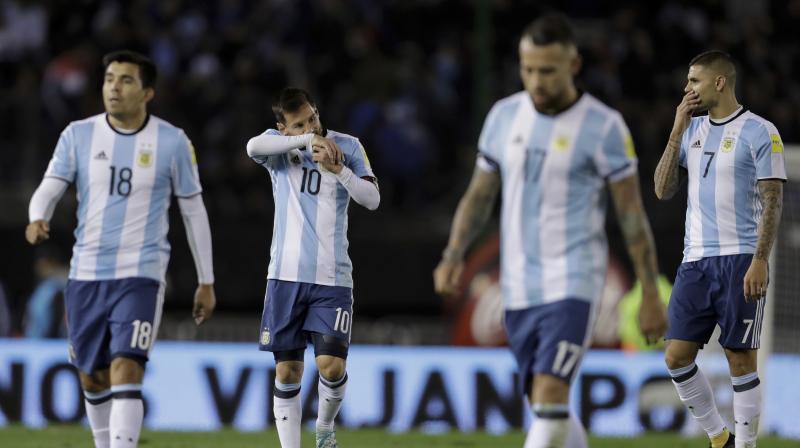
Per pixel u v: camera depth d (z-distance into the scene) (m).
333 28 63.56
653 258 19.70
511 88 62.34
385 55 66.25
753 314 25.84
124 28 61.62
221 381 43.47
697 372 26.72
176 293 54.41
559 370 19.38
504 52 65.00
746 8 73.31
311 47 63.53
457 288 20.50
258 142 25.03
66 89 57.81
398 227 56.12
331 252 25.36
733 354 26.42
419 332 48.75
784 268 41.84
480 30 56.84
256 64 60.22
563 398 19.39
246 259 55.62
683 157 26.70
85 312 24.16
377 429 43.03
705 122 26.41
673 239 54.03
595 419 43.56
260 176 57.34
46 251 54.31
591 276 19.62
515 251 19.94
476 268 49.53
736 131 25.84
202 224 25.19
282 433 25.56
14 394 42.72
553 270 19.64
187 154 24.89
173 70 61.62
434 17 67.44
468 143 62.16
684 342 26.44
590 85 60.50
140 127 24.61
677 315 26.50
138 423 23.53
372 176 25.64
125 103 24.28
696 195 26.36
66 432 38.09
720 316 26.16
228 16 65.56
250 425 43.34
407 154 57.72
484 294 49.28
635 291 49.34
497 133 20.09
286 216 25.50
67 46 63.97
